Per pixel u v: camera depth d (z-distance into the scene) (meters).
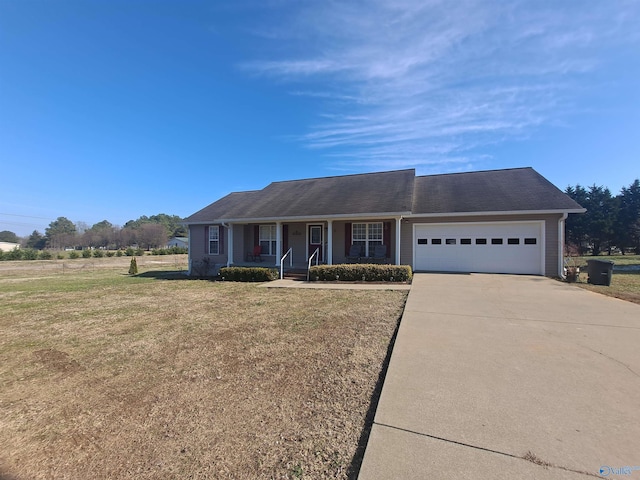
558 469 1.89
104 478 2.14
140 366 4.12
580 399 2.75
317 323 5.80
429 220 12.78
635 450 2.06
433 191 14.34
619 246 34.72
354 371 3.65
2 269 23.25
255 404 3.02
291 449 2.33
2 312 7.66
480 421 2.45
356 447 2.31
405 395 2.89
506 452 2.07
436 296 7.59
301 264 14.97
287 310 7.03
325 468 2.11
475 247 12.34
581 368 3.39
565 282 10.05
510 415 2.52
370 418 2.69
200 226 16.97
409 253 13.06
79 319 6.79
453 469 1.92
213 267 16.17
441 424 2.42
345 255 14.14
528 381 3.11
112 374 3.90
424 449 2.13
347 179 16.95
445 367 3.49
